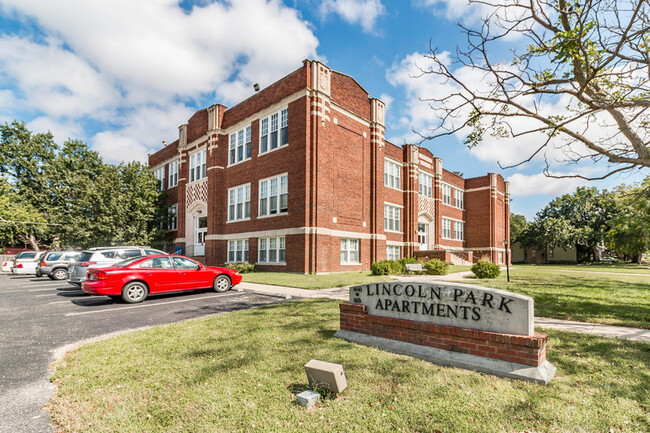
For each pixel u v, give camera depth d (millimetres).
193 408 3494
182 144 29266
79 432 3121
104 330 6887
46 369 4793
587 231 43938
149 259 10617
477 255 38656
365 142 23766
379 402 3555
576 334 5934
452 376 4156
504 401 3498
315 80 19859
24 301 10461
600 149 6637
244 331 6316
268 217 21312
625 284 13922
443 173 36469
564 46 5648
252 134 23141
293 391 3836
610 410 3295
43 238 37719
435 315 4934
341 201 21328
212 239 24344
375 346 5305
